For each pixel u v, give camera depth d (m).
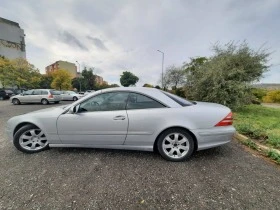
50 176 2.82
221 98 9.23
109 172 2.94
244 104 9.59
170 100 3.45
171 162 3.30
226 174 2.88
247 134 4.92
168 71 34.84
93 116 3.41
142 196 2.34
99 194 2.38
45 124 3.56
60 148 3.97
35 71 38.91
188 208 2.12
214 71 9.30
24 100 16.22
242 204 2.18
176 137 3.33
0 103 17.52
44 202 2.22
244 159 3.45
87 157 3.51
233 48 9.96
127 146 3.46
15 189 2.48
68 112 3.51
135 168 3.07
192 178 2.76
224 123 3.29
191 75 11.84
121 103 3.44
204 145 3.30
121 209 2.11
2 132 5.45
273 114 8.72
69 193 2.40
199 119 3.25
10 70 32.25
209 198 2.29
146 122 3.30
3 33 59.97
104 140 3.46
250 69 9.45
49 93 16.39
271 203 2.19
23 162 3.31
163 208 2.12
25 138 3.73
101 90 3.59
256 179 2.73
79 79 56.53
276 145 3.98
